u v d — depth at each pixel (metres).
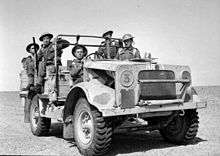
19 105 17.14
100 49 8.26
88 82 6.75
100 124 6.18
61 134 9.08
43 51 8.96
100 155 6.43
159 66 6.68
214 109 13.26
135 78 6.38
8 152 6.83
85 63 7.26
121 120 6.49
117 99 6.20
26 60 9.76
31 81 9.27
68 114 7.10
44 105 8.45
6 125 10.57
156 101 6.42
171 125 7.49
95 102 6.15
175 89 6.84
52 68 7.92
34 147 7.34
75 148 7.24
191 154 6.49
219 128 9.31
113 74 6.46
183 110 6.84
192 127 7.24
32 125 9.05
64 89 8.01
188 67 6.99
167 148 7.09
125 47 8.52
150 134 8.83
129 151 6.87
